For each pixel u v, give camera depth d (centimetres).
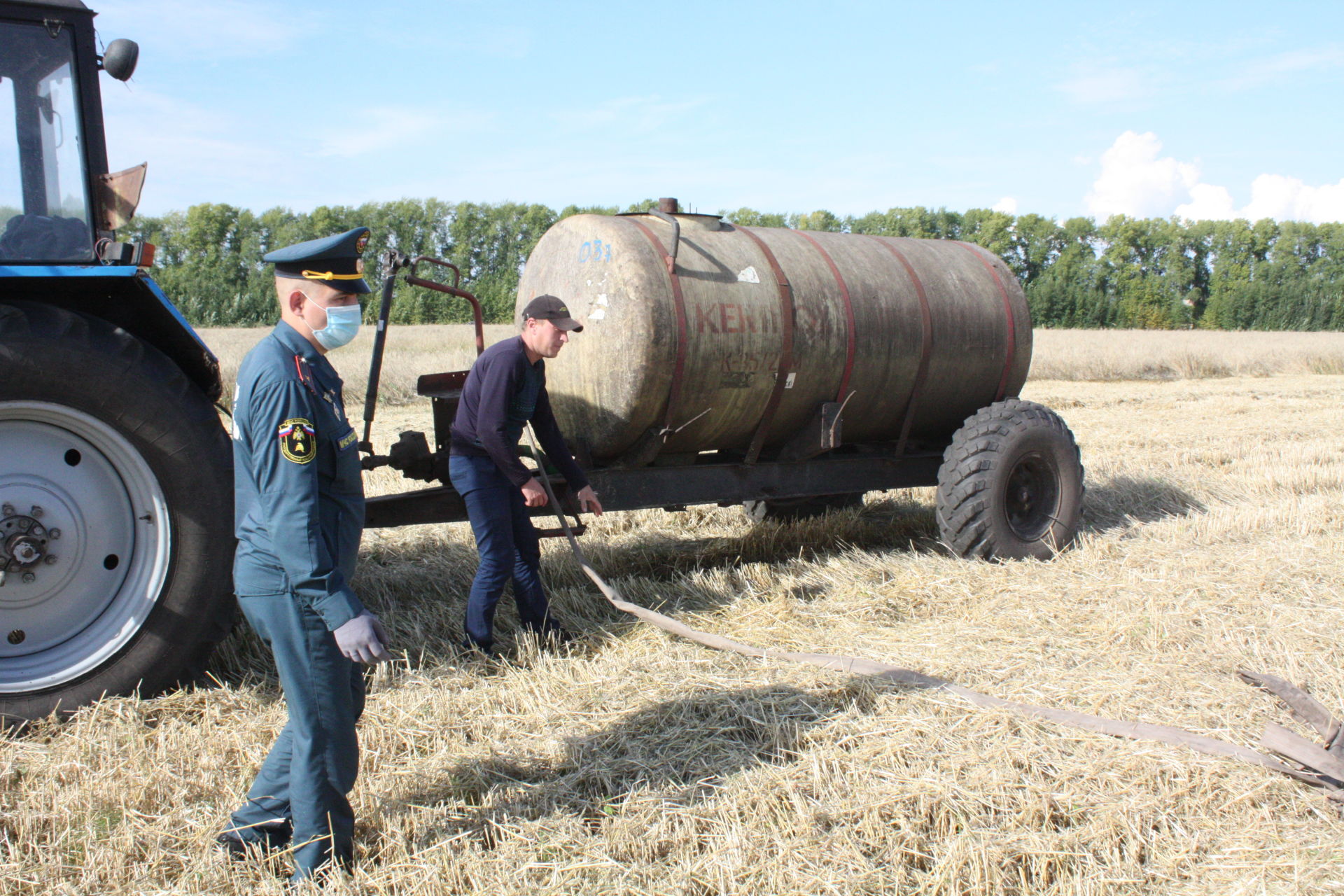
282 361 221
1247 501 755
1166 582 497
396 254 424
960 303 577
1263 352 2466
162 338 382
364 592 485
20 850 254
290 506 216
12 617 328
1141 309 7006
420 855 247
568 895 234
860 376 535
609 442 480
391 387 1443
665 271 467
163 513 339
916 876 245
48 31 339
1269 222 7588
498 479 405
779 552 589
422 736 321
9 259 336
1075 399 1606
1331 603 471
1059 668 385
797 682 362
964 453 543
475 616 403
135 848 254
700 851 257
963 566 536
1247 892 245
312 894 231
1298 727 336
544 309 386
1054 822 275
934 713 337
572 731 325
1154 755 306
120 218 356
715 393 485
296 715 232
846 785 285
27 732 321
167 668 344
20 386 312
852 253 558
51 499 330
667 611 464
